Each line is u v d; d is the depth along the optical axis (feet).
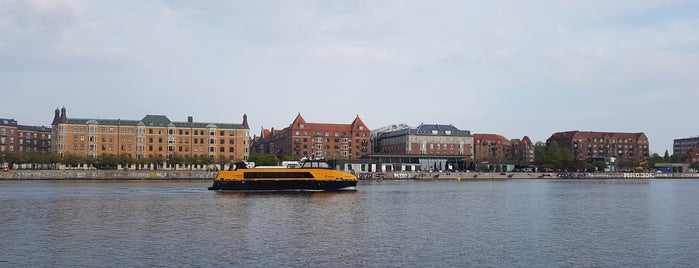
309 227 220.23
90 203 320.50
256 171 444.55
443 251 169.07
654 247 177.27
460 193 437.99
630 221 243.81
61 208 289.74
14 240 185.68
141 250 168.55
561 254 165.27
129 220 239.71
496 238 193.26
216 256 160.25
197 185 547.90
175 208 293.23
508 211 285.64
